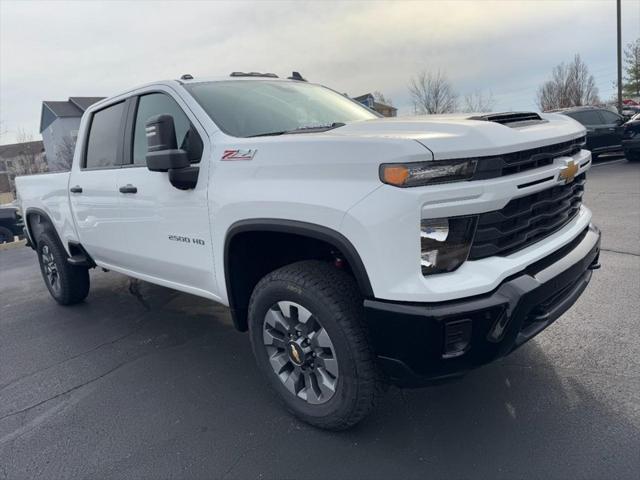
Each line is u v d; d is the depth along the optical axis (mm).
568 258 2518
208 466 2479
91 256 4523
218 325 4375
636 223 6426
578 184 2916
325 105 3734
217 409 2988
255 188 2551
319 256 2846
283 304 2607
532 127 2494
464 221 2143
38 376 3684
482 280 2115
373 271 2148
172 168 2787
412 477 2266
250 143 2652
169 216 3182
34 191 5055
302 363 2582
